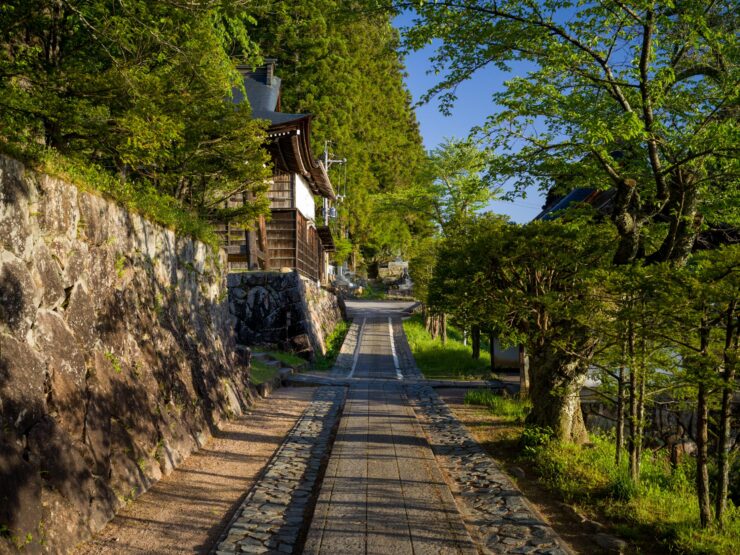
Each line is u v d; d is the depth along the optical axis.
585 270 8.67
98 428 6.53
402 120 78.25
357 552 5.40
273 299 24.70
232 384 13.16
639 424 7.76
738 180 8.58
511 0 9.01
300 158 24.48
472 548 5.54
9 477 4.60
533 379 11.86
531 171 9.66
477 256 11.76
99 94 9.46
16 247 5.55
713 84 8.91
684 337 7.02
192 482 7.86
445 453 9.72
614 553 5.85
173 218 10.99
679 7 8.21
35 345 5.69
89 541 5.63
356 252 71.50
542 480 8.31
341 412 13.29
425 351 28.64
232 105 13.98
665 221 10.54
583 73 8.88
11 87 8.60
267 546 5.79
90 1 10.80
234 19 11.83
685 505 7.60
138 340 8.45
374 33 66.38
